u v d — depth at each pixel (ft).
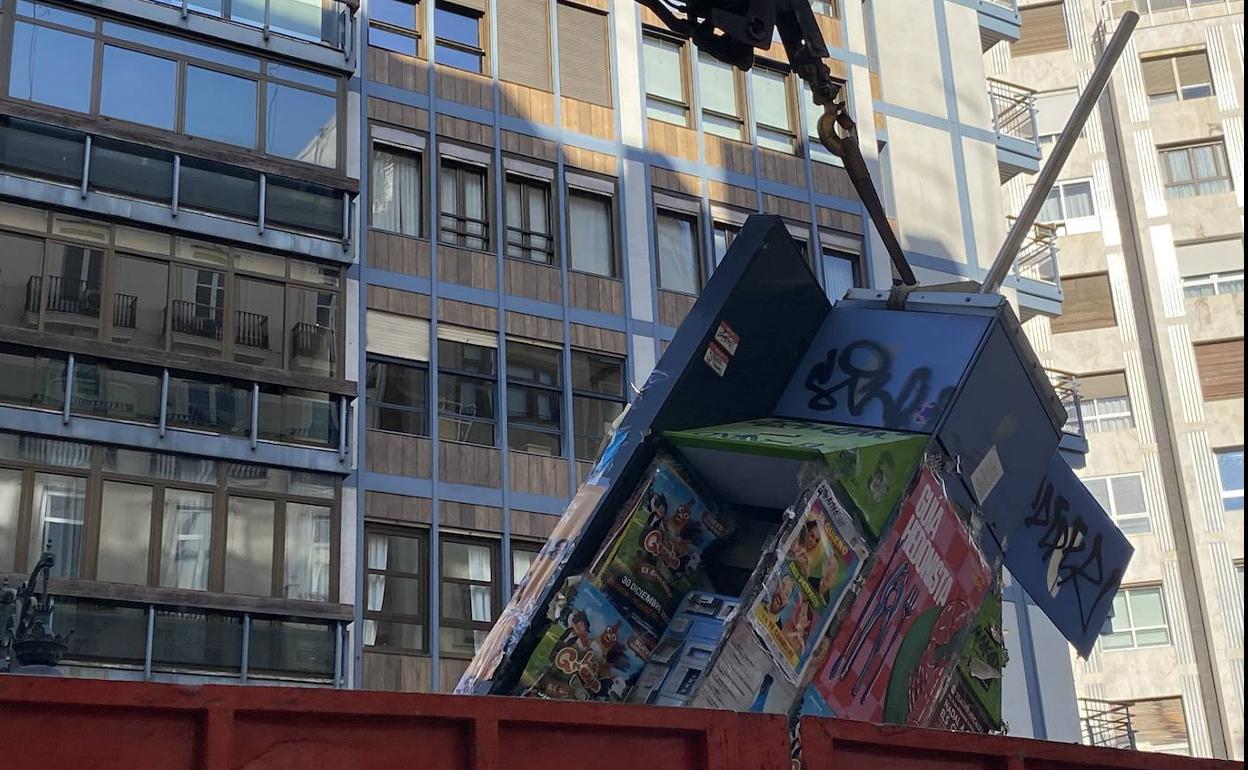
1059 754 17.87
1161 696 121.39
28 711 12.02
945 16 92.84
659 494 21.93
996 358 23.30
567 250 72.23
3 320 58.44
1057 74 140.77
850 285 80.74
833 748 16.14
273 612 59.41
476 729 13.74
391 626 62.44
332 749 13.16
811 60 25.61
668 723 14.82
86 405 58.85
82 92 62.13
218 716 12.60
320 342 64.39
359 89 69.10
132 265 61.46
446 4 73.15
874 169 85.10
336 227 65.92
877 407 23.08
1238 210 134.00
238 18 65.98
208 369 61.11
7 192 59.26
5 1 61.62
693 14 24.77
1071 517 25.89
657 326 73.05
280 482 61.77
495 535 65.77
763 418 23.85
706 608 21.49
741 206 78.18
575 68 75.72
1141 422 130.11
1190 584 124.36
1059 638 80.69
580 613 21.03
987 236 88.53
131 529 58.49
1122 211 136.67
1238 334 130.62
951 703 22.15
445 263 68.74
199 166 63.62
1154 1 141.59
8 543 56.13
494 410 67.67
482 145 71.77
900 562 21.35
